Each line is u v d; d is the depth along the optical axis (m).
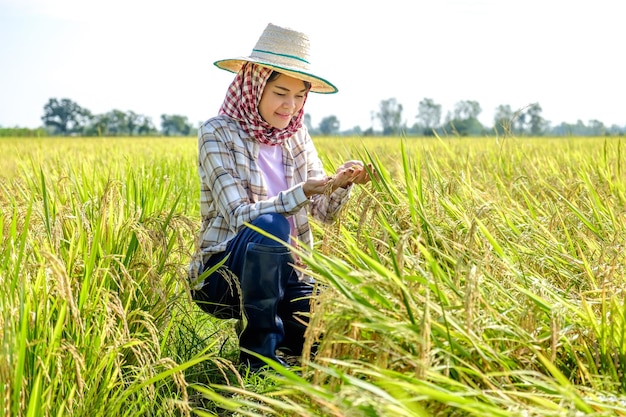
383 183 3.81
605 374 2.62
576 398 2.03
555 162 7.75
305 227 4.05
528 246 3.81
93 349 2.88
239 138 3.99
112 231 3.55
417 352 2.40
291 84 3.95
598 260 3.54
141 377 3.00
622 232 4.03
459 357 2.52
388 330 2.36
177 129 125.12
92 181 5.58
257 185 3.95
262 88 3.90
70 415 2.61
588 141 12.61
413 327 2.41
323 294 2.57
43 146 20.98
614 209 4.86
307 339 2.43
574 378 2.69
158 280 3.40
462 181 4.74
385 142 17.70
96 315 3.11
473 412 2.06
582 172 5.79
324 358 2.34
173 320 3.57
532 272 3.41
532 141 12.47
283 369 2.34
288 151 4.18
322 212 4.15
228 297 3.82
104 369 3.07
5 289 2.71
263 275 3.56
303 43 3.97
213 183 3.89
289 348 4.00
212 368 3.72
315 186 3.68
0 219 2.99
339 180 3.79
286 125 4.06
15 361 2.47
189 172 8.87
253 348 3.66
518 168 6.99
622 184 5.76
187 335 3.92
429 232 3.51
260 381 3.40
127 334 2.99
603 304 2.66
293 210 3.70
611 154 8.16
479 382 2.51
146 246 3.53
